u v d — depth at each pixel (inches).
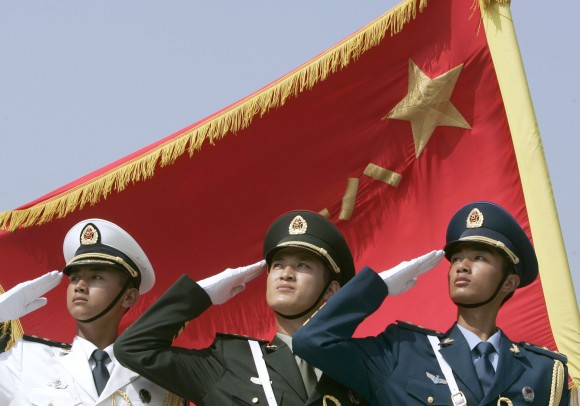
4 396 493.7
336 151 628.4
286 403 478.0
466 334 485.4
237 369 485.1
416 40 629.0
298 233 505.0
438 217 619.5
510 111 616.4
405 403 470.6
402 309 609.0
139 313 620.7
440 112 625.6
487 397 468.8
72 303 507.8
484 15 622.2
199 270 629.0
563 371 482.3
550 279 597.9
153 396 494.0
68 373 496.4
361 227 627.8
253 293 619.5
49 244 618.8
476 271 487.2
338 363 467.2
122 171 609.0
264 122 624.1
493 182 614.5
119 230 518.3
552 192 608.4
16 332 597.0
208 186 625.6
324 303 502.3
